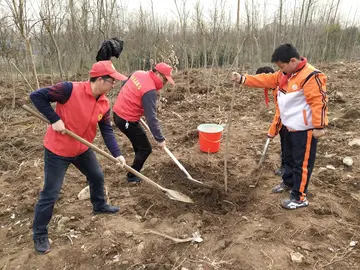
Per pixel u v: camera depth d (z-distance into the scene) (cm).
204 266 271
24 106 255
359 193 366
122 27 843
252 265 269
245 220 331
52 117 255
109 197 377
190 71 999
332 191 371
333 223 318
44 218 287
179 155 485
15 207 370
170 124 618
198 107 713
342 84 780
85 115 268
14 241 316
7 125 624
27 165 457
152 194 387
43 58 908
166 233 313
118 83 861
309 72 302
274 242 295
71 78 848
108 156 301
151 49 890
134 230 316
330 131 535
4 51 680
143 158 397
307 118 312
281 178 410
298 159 326
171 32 1040
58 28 680
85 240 306
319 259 275
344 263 270
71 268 278
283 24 1034
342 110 615
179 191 397
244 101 726
